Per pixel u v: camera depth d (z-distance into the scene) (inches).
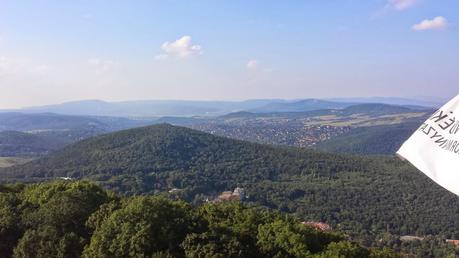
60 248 1489.9
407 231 5265.8
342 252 1472.7
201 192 6688.0
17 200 1829.5
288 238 1518.2
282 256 1457.9
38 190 1898.4
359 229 5142.7
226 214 1791.3
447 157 362.6
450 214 5762.8
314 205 6161.4
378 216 5674.2
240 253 1450.5
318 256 1405.0
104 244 1439.5
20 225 1628.9
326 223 5378.9
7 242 1614.2
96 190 1910.7
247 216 1737.2
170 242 1477.6
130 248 1405.0
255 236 1595.7
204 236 1477.6
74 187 1865.2
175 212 1627.7
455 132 367.9
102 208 1628.9
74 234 1536.7
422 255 4288.9
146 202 1583.4
